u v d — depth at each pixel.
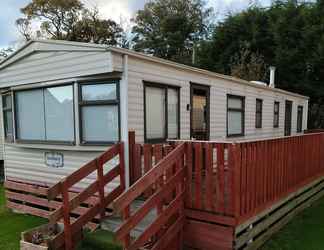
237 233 3.59
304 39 17.06
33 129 6.11
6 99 6.81
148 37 27.89
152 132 5.33
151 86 5.29
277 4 19.75
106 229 4.26
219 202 3.60
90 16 25.84
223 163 3.57
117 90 4.79
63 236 3.90
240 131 8.41
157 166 3.42
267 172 4.34
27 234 4.19
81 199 4.06
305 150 6.00
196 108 7.14
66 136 5.51
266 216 4.39
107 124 4.96
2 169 9.48
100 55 4.73
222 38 20.36
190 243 3.82
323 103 17.33
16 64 6.25
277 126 10.92
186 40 27.22
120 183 4.58
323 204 6.33
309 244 4.17
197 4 28.62
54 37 24.78
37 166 6.25
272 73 11.30
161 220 3.50
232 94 7.88
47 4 24.91
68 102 5.41
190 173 3.80
